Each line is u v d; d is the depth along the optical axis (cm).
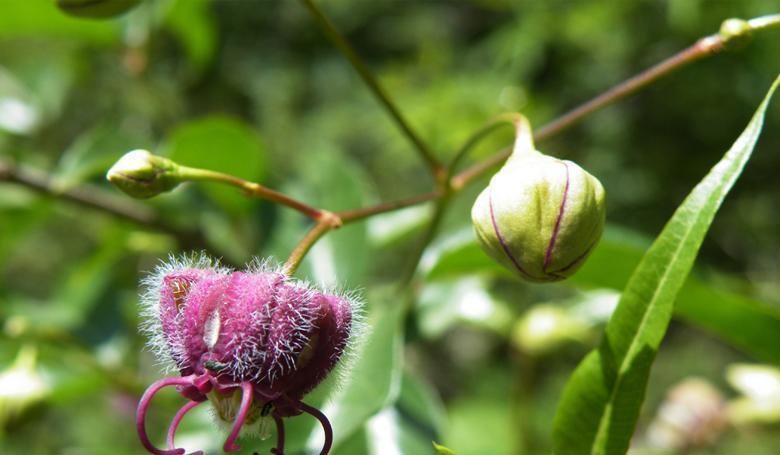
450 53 58
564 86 51
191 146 27
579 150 52
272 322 20
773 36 43
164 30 33
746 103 47
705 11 43
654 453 31
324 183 28
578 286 25
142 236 30
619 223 51
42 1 28
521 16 50
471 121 48
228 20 65
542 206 20
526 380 30
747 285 29
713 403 30
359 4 68
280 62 66
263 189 22
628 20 48
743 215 50
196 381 20
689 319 25
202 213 29
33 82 33
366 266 26
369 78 24
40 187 28
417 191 68
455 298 27
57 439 54
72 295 30
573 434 20
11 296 30
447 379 65
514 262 21
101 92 40
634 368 20
